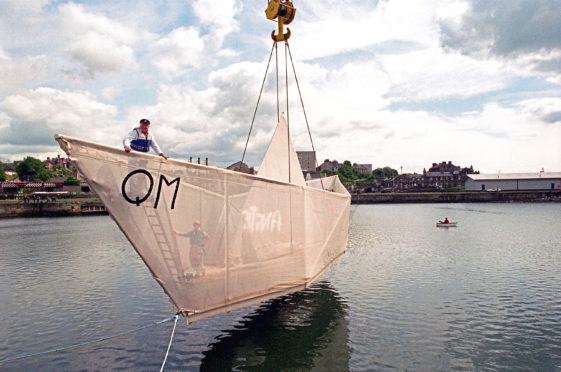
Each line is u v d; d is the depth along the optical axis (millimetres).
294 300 16391
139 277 21781
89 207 82625
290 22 13766
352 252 28906
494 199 114812
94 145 7031
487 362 10422
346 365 10336
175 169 8250
